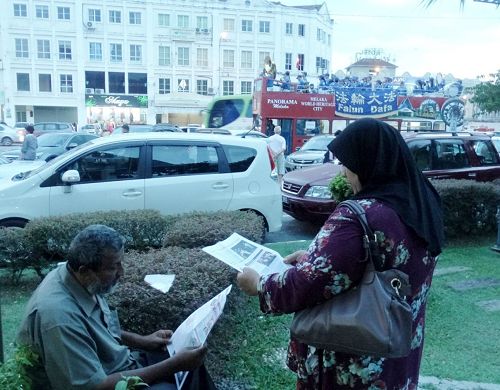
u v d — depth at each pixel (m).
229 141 7.76
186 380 2.59
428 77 25.53
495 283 6.07
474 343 4.46
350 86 22.77
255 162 7.84
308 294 1.77
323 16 66.00
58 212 6.84
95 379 2.27
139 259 3.70
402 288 1.76
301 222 10.14
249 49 60.75
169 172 7.35
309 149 18.45
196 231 4.80
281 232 9.30
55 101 55.44
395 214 1.78
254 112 23.16
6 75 53.44
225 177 7.59
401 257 1.77
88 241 2.39
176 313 3.13
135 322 3.12
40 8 53.38
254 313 4.31
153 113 57.84
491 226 8.52
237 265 2.29
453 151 9.73
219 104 27.17
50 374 2.26
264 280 1.94
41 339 2.27
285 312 1.87
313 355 1.95
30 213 6.73
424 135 9.72
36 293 2.40
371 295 1.72
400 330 1.71
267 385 3.53
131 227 5.92
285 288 1.82
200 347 2.53
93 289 2.42
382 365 1.83
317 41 64.56
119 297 3.06
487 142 10.18
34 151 14.49
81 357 2.26
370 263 1.76
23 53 53.72
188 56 59.09
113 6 55.44
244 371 3.64
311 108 21.67
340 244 1.74
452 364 4.06
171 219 6.02
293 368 2.16
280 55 61.59
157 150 7.33
